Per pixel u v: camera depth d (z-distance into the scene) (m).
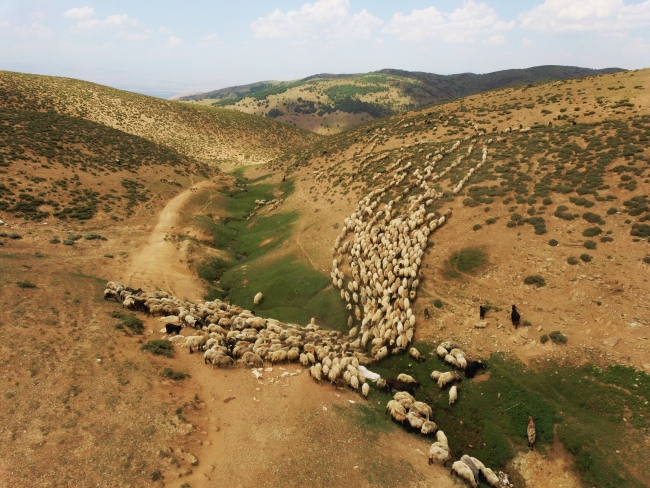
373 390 25.56
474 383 25.53
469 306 31.50
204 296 43.34
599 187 39.25
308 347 27.84
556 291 29.70
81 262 43.09
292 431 19.95
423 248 38.50
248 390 23.41
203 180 84.94
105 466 16.19
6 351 21.67
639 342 24.12
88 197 60.03
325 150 88.50
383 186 55.75
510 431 22.27
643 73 71.56
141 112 132.38
